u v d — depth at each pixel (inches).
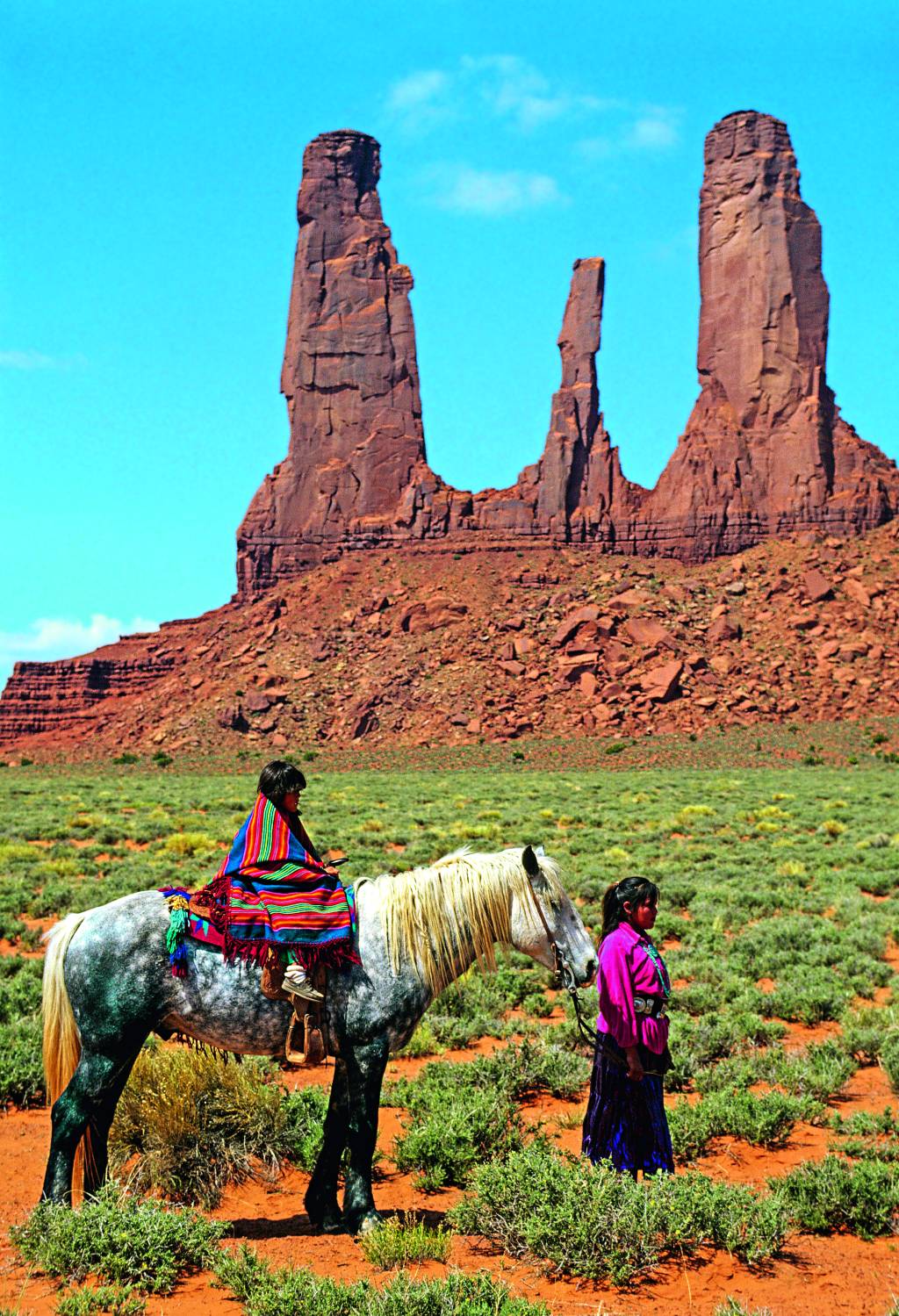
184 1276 270.2
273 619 5211.6
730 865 1225.4
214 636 5310.0
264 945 289.4
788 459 5177.2
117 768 4121.6
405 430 5733.3
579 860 1248.8
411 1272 267.6
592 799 2393.0
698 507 5172.2
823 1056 477.1
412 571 5260.8
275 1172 340.5
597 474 5369.1
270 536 5743.1
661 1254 281.6
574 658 4259.4
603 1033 301.6
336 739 4222.4
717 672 4106.8
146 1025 292.5
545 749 3747.5
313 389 5826.8
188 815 1953.7
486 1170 300.0
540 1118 414.9
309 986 288.4
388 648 4712.1
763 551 4936.0
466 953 307.9
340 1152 303.9
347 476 5703.7
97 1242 265.1
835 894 989.2
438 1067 454.0
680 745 3634.4
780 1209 295.1
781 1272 274.7
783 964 686.5
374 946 298.0
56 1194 282.0
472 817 1935.3
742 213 5462.6
